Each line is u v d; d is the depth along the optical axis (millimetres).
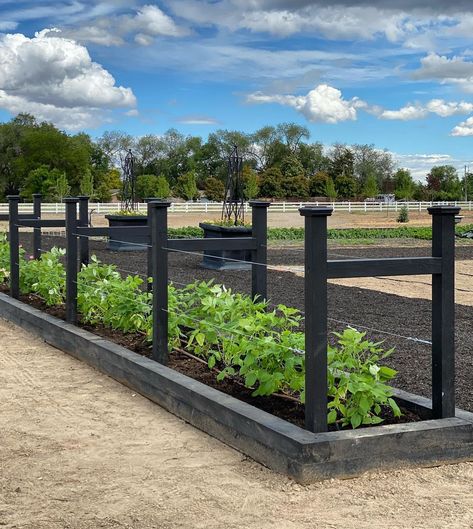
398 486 4023
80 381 6438
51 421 5273
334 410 4473
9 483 4094
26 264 10406
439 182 90062
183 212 44938
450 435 4348
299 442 4051
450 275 4492
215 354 5828
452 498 3865
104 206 43625
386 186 92938
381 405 4965
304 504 3791
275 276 14250
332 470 4098
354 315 9547
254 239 6398
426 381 6062
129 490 3988
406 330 8492
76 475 4215
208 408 4949
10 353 7598
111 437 4910
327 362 4441
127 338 7340
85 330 7688
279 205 49500
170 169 90250
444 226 4465
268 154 91875
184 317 6469
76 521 3598
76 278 8055
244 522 3582
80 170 85000
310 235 4188
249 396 5301
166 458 4496
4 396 5953
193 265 16641
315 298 4203
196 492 3957
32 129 90312
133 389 6121
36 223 10062
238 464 4387
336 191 80875
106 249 20688
